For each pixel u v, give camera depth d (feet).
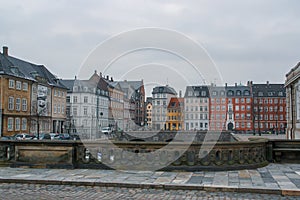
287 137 140.36
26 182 35.86
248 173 39.73
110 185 34.32
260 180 35.40
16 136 158.30
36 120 208.23
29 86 216.95
